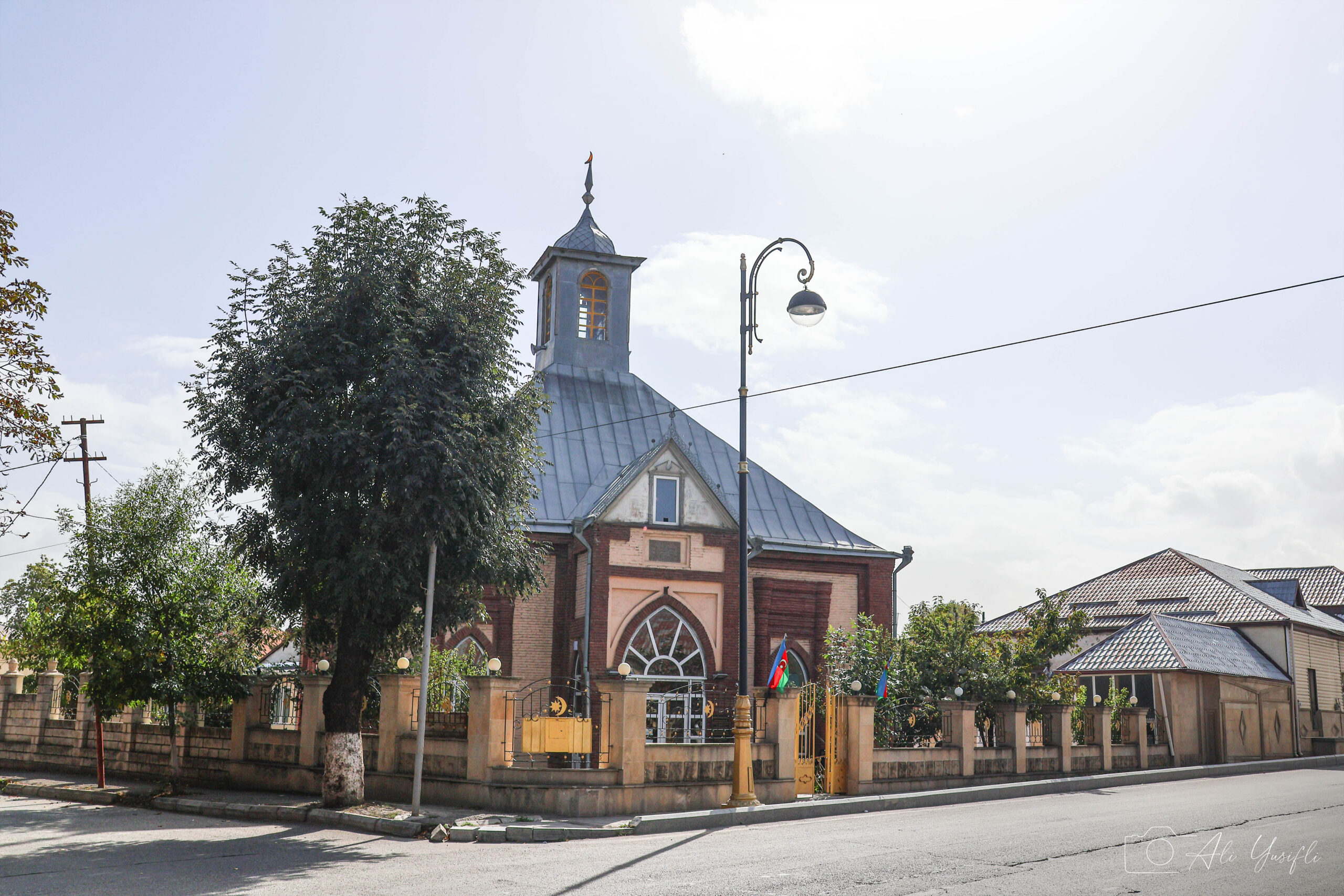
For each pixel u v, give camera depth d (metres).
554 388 35.12
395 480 17.62
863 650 26.77
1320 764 35.50
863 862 12.49
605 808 17.69
